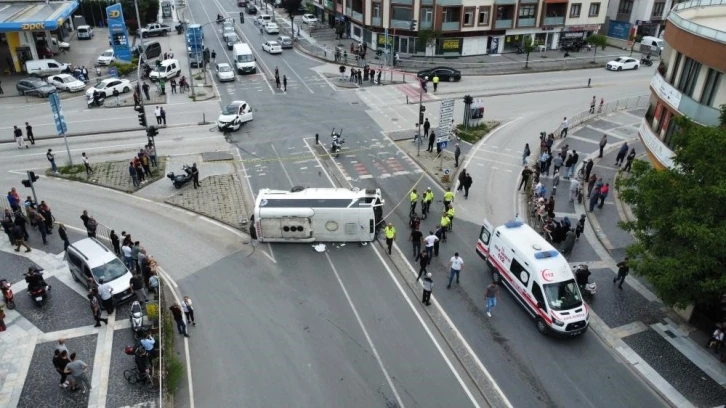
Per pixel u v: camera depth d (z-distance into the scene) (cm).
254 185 3244
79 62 6009
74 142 3881
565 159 3434
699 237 1658
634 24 7169
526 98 4944
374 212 2612
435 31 6075
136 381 1784
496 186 3262
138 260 2317
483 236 2434
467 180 3055
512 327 2077
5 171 3412
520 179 3359
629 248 1927
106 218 2877
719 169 1719
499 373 1845
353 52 6525
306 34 7762
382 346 1975
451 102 3359
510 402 1728
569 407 1711
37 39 5931
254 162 3562
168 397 1734
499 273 2284
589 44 6575
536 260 2044
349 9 7138
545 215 2744
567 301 1986
